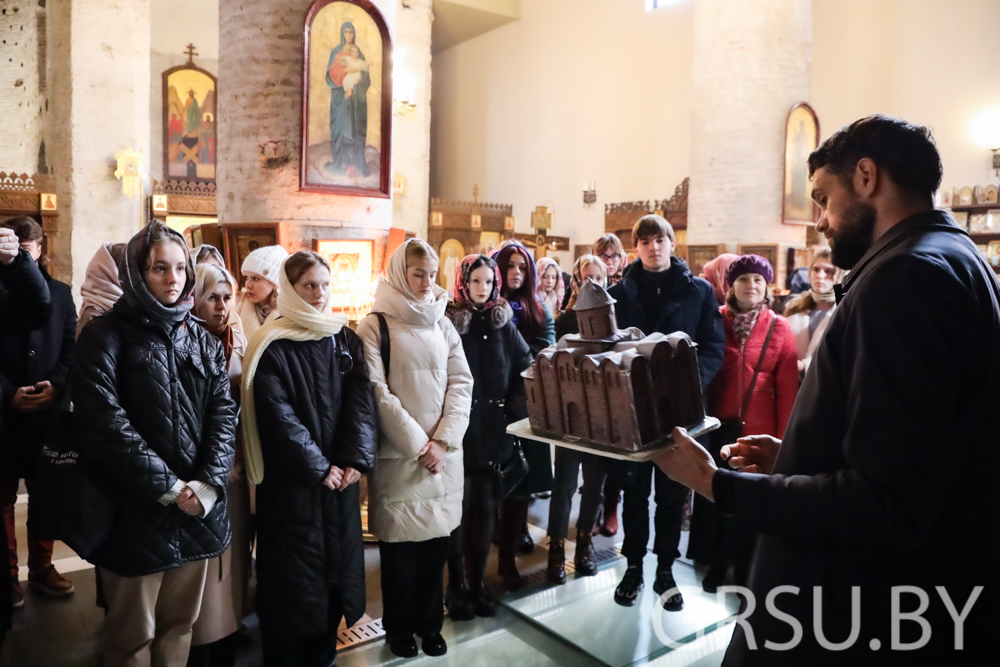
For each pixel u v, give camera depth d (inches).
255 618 110.2
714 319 117.6
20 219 118.6
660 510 116.8
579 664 98.3
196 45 598.2
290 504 88.3
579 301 59.2
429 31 499.8
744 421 117.0
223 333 96.5
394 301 101.0
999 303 42.9
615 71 476.4
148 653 83.7
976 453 41.0
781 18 318.3
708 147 331.0
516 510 121.6
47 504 75.2
